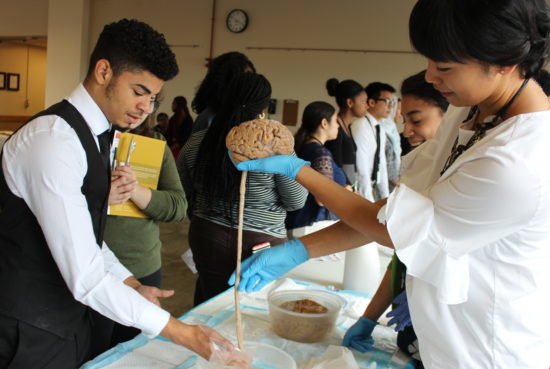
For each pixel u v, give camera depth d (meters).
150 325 0.98
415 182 1.19
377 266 1.66
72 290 0.94
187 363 1.09
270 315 1.30
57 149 0.90
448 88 0.83
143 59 0.99
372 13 6.56
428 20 0.76
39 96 11.36
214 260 1.85
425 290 0.93
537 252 0.85
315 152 2.64
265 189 1.75
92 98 1.03
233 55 2.18
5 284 0.95
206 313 1.39
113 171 1.45
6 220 0.95
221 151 1.72
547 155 0.78
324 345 1.25
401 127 6.19
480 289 0.88
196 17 7.67
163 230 4.98
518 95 0.84
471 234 0.82
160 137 1.74
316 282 1.74
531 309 0.88
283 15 7.09
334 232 1.23
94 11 8.30
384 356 1.22
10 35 9.16
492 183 0.77
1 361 0.98
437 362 0.96
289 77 7.14
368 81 6.68
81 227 0.92
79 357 1.09
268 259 1.21
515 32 0.72
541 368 0.92
